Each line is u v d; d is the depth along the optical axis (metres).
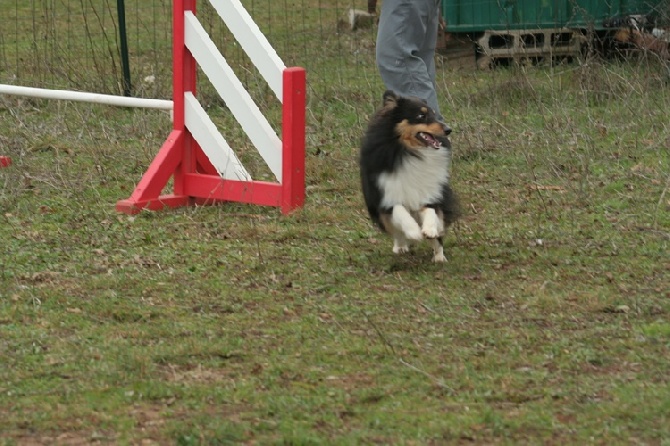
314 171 12.93
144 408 6.46
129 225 10.88
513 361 7.18
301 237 10.50
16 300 8.51
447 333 7.76
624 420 6.18
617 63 17.19
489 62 18.89
